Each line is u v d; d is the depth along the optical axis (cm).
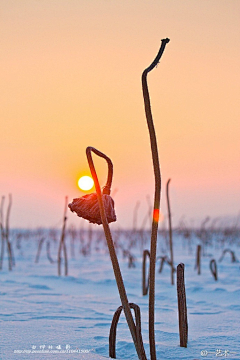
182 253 2220
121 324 560
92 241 3169
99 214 362
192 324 572
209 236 2762
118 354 425
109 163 388
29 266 1484
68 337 481
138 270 1334
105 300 774
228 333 515
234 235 2902
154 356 377
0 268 1349
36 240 3347
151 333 379
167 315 636
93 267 1468
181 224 2628
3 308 645
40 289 898
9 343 450
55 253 2248
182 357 415
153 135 371
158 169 371
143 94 372
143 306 717
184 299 454
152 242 375
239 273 1224
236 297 801
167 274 1217
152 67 372
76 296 816
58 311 638
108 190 388
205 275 1180
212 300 786
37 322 554
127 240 2923
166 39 370
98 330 519
